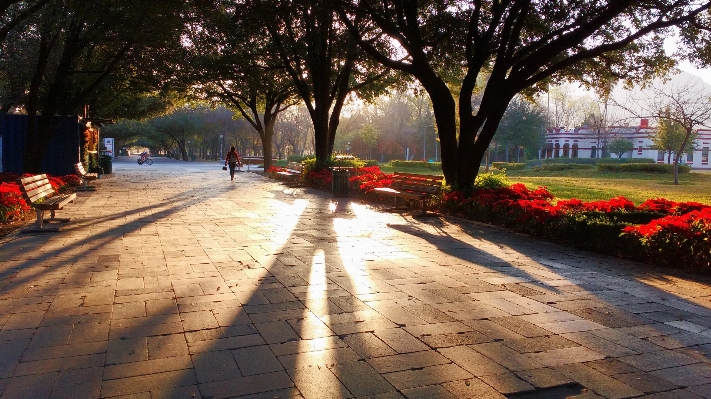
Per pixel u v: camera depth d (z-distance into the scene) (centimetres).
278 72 2433
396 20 1374
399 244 812
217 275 593
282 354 366
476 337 405
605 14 1048
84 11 1398
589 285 576
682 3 1041
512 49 1221
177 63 2144
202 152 8412
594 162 5634
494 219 1037
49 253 699
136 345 379
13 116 1891
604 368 352
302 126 7119
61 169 2002
